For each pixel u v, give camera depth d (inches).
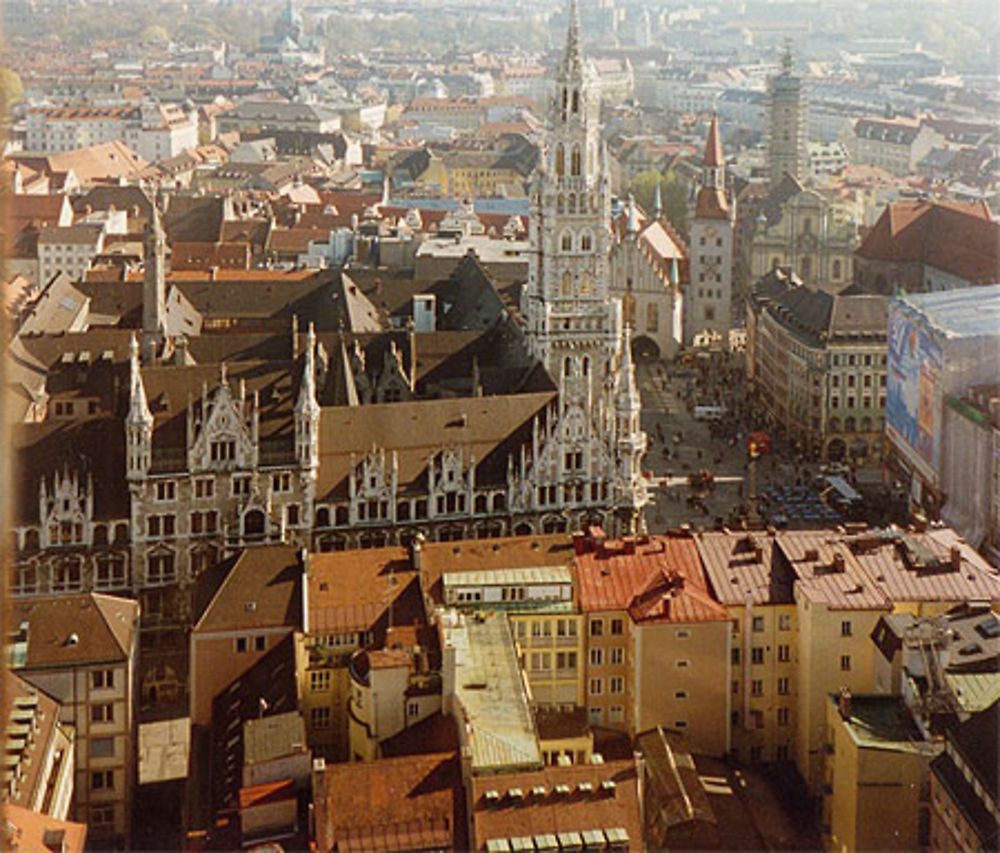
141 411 6766.7
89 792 5334.6
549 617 5644.7
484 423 7391.7
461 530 7303.2
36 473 6796.3
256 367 7194.9
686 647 5565.9
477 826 4271.7
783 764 5728.3
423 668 4933.6
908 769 4909.0
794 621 5689.0
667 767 5221.5
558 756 5147.6
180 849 5305.1
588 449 7396.7
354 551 5940.0
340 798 4315.9
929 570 5792.3
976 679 5201.8
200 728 5472.4
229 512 6953.7
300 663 5403.5
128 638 5413.4
